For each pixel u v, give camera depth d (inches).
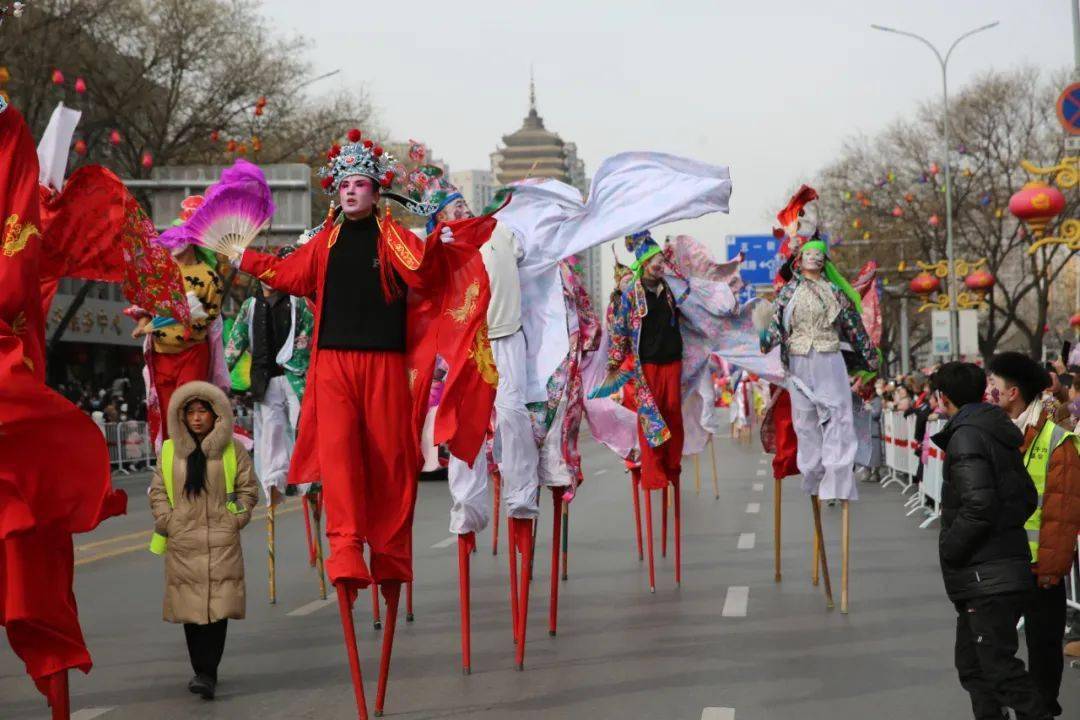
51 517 249.9
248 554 611.8
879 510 794.8
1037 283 2245.3
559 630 410.6
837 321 448.8
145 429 1485.0
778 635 396.5
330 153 303.3
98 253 288.2
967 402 272.5
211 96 1747.0
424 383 304.7
